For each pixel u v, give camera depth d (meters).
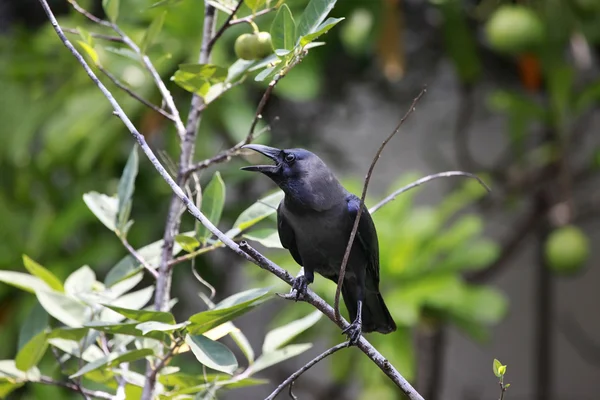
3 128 10.93
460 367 15.64
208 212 6.38
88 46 6.34
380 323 7.30
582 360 15.62
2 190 11.15
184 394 6.35
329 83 12.62
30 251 10.59
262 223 11.31
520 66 11.97
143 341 6.41
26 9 12.92
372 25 10.76
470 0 11.97
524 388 15.49
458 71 11.58
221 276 12.41
